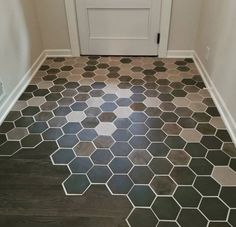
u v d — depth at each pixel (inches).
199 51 103.2
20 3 88.4
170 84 93.4
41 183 58.0
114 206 52.9
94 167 61.7
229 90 71.9
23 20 91.1
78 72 102.2
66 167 61.8
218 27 81.4
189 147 66.8
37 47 105.5
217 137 69.7
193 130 72.3
